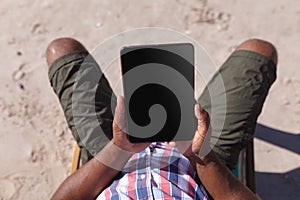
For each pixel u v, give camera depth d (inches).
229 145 101.9
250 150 105.8
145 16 145.3
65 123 130.2
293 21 144.3
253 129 104.3
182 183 84.6
